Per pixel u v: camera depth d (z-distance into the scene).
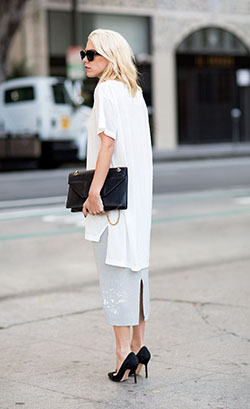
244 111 33.84
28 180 19.20
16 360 5.25
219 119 33.28
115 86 4.62
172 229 11.08
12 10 23.67
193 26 31.78
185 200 14.59
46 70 28.27
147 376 4.84
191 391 4.55
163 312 6.41
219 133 33.38
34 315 6.47
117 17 30.00
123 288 4.68
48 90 21.38
